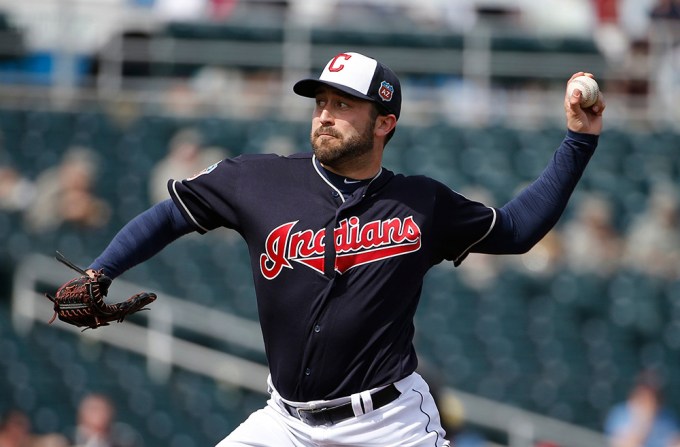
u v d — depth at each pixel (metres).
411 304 13.12
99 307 12.38
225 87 44.47
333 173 13.09
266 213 12.84
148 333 34.53
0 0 43.69
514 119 45.31
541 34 46.03
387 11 47.72
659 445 33.22
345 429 12.98
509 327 38.09
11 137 42.75
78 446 31.05
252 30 44.78
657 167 44.72
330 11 47.31
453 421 28.69
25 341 34.91
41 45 44.03
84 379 34.00
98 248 39.03
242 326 35.28
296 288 12.72
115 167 42.16
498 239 13.32
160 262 38.69
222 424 33.47
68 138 43.00
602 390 37.06
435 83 45.28
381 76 12.98
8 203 39.84
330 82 12.81
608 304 38.94
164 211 13.11
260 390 33.88
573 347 38.00
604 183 43.66
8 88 43.78
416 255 12.90
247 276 38.62
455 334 37.81
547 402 36.62
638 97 46.03
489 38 45.47
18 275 35.88
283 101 44.50
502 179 43.47
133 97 44.28
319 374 12.79
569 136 13.61
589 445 32.53
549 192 13.48
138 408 33.44
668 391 37.62
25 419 33.12
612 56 46.50
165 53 44.16
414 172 43.69
